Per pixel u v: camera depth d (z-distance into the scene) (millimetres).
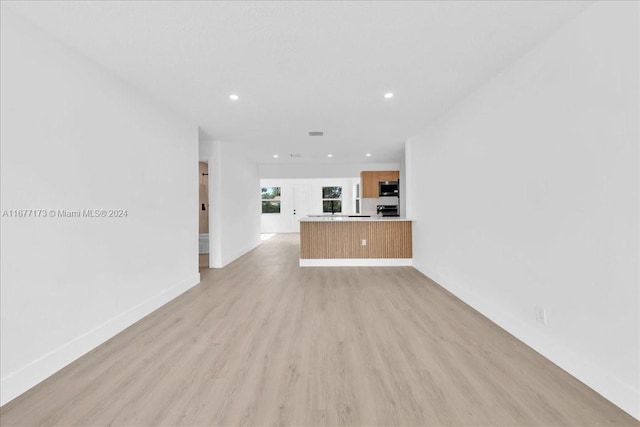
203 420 1568
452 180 3746
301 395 1771
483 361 2150
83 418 1592
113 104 2709
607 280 1729
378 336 2572
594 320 1812
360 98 3363
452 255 3799
